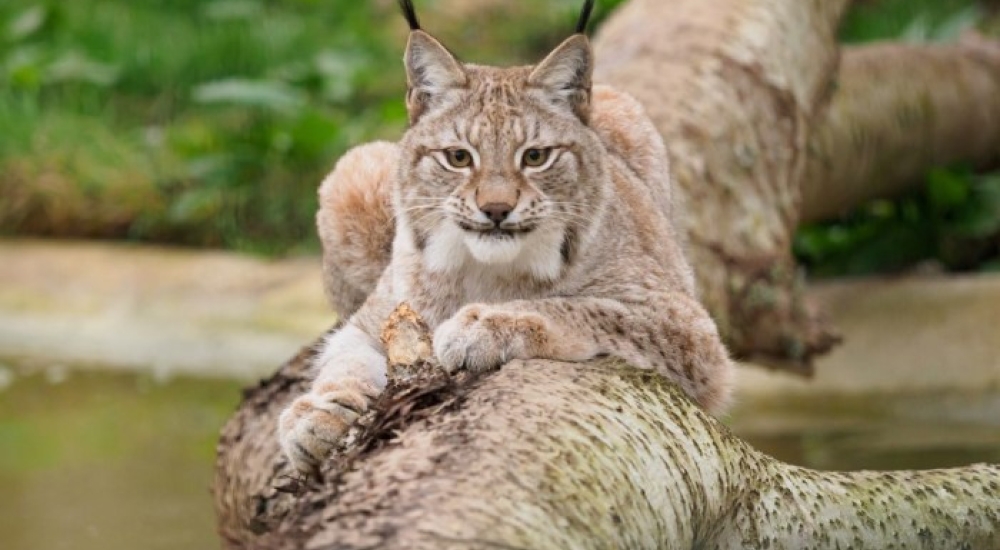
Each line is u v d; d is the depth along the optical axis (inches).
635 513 247.0
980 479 316.2
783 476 297.1
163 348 588.1
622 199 337.1
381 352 320.2
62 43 818.8
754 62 485.1
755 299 460.1
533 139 310.8
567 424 251.0
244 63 790.5
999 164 617.9
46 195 689.0
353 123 711.1
